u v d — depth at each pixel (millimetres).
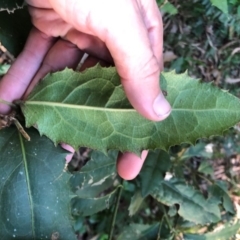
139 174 252
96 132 161
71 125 161
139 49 156
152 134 162
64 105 161
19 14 192
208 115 157
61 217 159
